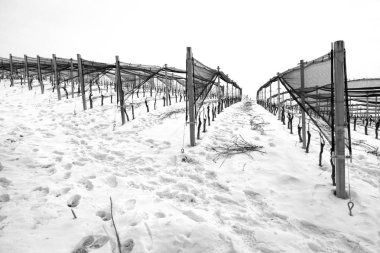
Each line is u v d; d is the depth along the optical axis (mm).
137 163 6184
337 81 3955
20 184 4559
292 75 6785
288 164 5805
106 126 10297
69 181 4875
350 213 3646
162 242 3047
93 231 3330
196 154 6750
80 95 17125
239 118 14070
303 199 4195
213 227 3281
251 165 5836
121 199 4242
